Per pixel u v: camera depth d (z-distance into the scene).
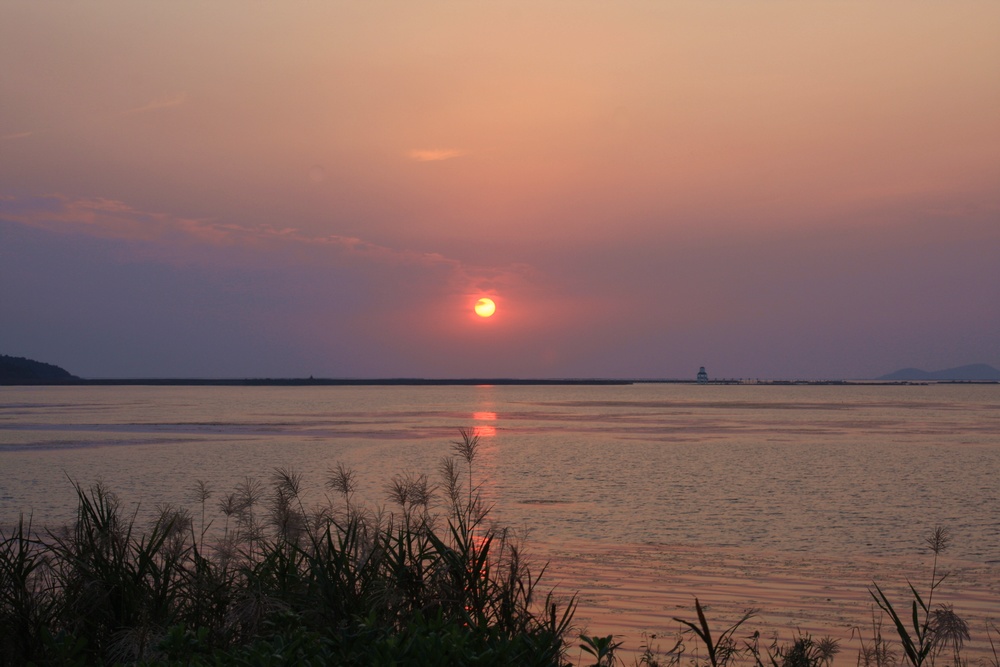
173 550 6.58
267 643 4.54
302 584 6.10
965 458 44.09
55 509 24.52
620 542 19.44
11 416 89.31
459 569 6.07
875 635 11.35
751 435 63.12
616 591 14.00
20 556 6.04
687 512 24.97
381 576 6.09
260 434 61.91
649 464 40.56
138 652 5.13
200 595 6.09
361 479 32.34
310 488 29.08
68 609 5.79
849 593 14.32
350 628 5.16
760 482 33.19
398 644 4.43
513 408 130.00
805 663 7.26
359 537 6.60
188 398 183.12
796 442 55.75
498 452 47.78
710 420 88.50
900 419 90.38
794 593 14.17
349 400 179.00
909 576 15.98
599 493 29.41
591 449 50.12
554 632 5.48
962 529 22.25
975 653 10.51
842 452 47.91
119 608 5.87
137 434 60.94
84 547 6.23
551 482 32.69
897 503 27.39
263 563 6.37
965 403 157.38
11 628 5.57
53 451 45.84
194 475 33.84
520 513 24.38
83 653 5.49
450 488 7.26
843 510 25.64
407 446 50.97
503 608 5.96
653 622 11.82
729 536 20.69
